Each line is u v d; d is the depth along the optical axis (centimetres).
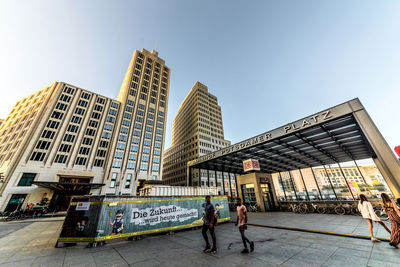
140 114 5281
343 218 1009
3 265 386
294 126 1213
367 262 354
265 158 2038
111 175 4044
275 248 490
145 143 4975
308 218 1077
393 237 457
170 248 518
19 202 2838
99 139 4228
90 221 582
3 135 4184
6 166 3080
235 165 2469
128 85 5494
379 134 835
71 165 3622
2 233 840
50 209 2838
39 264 392
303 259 391
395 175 742
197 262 392
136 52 6412
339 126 1148
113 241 612
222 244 557
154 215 727
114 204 639
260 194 1673
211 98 8550
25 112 4144
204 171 6044
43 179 3200
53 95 3959
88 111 4334
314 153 1856
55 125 3738
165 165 8719
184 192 1005
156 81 6366
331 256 404
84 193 3406
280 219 1092
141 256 445
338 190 7194
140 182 4616
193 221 854
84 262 404
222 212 1040
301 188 8762
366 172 8675
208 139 7044
